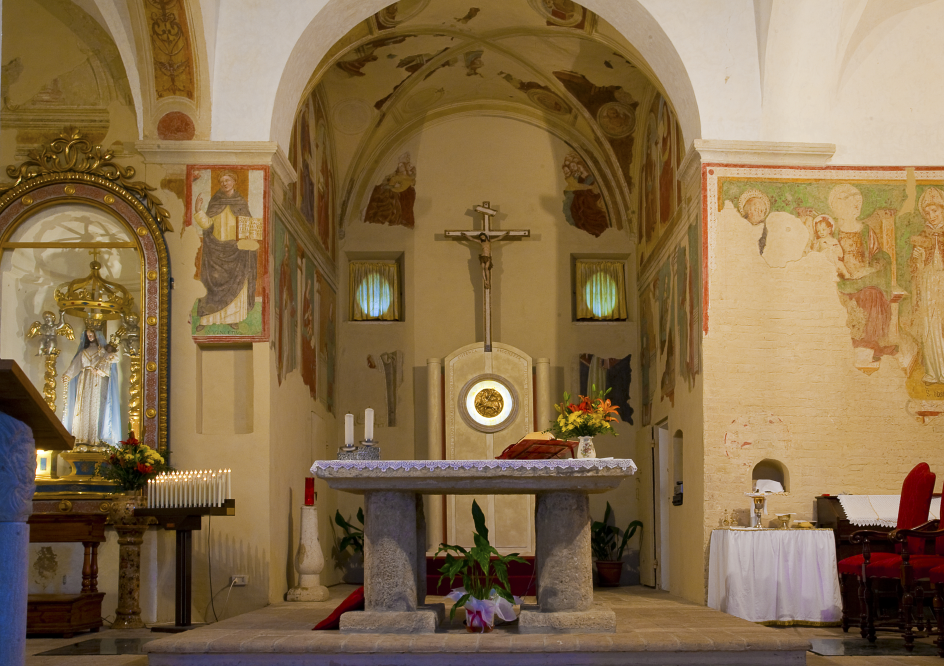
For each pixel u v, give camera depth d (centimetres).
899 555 865
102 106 1177
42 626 936
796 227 1162
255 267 1145
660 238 1455
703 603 1092
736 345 1140
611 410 827
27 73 1181
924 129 1184
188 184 1158
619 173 1689
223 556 1094
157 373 1120
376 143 1683
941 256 1162
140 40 1135
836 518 1040
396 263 1722
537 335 1695
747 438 1123
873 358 1144
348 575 1599
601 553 1587
